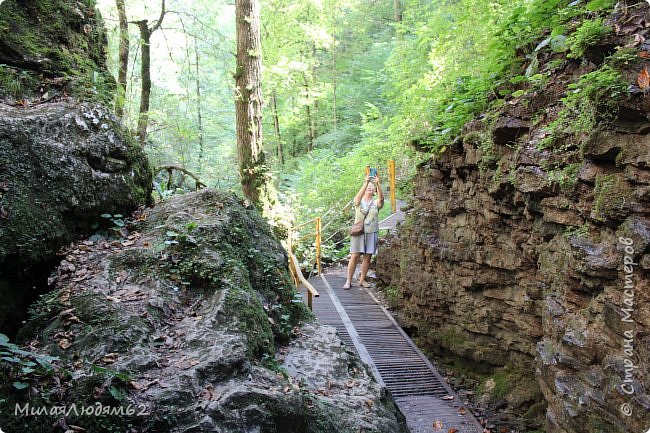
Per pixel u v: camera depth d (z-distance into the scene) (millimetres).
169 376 2719
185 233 3943
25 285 3457
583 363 3463
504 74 6145
